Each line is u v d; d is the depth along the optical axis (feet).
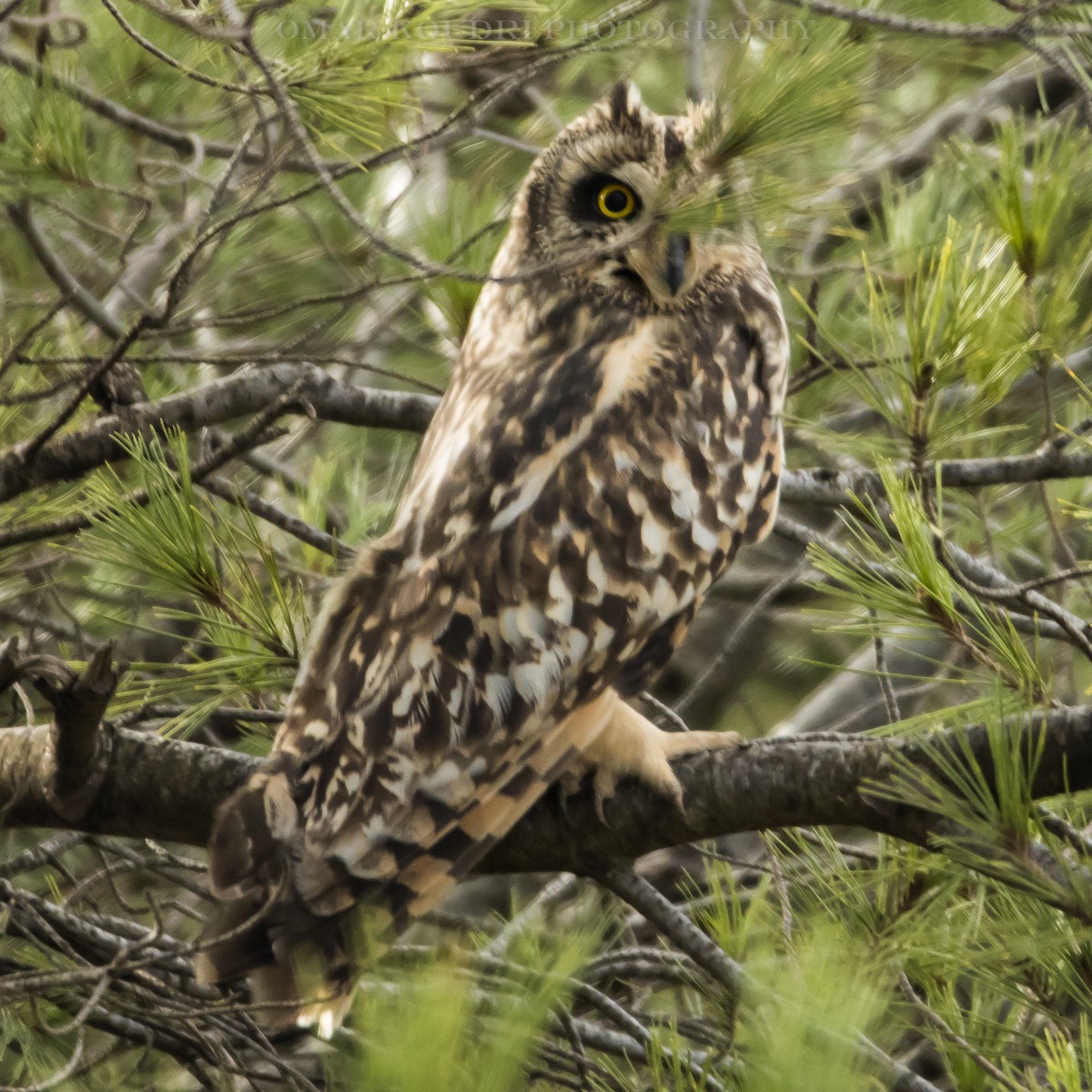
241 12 19.70
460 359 24.12
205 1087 23.24
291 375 24.00
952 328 18.61
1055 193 19.57
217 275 28.76
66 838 23.85
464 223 24.88
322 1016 16.48
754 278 23.88
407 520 20.63
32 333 20.66
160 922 16.56
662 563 21.07
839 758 17.62
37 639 28.07
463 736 18.81
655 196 17.81
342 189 28.37
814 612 18.97
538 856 19.51
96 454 22.61
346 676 18.95
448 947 15.10
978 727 16.79
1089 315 20.76
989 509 29.68
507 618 19.71
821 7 18.12
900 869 18.20
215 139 30.94
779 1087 12.17
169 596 20.67
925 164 30.55
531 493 20.65
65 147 22.20
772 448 23.40
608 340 22.74
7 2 19.93
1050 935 16.10
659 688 42.42
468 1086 11.56
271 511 24.23
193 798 19.17
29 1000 19.98
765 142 16.90
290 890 17.07
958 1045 16.74
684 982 21.01
